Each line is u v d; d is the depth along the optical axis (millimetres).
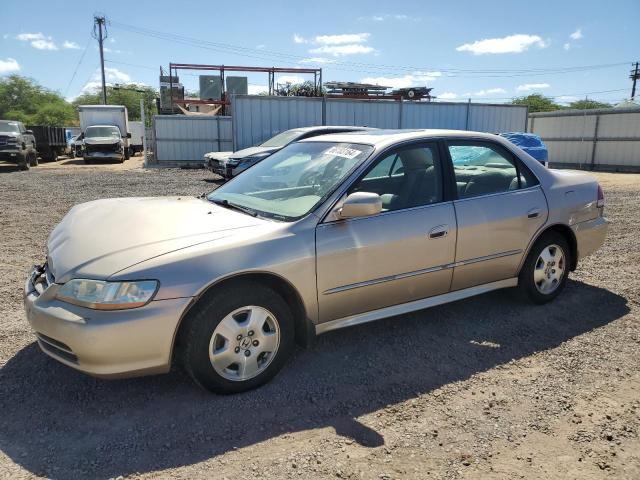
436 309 4645
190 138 24734
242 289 3111
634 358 3709
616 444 2734
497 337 4070
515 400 3164
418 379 3430
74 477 2480
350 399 3180
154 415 2996
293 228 3316
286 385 3332
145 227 3289
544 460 2609
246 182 4242
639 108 25656
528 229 4371
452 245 3939
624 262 6160
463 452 2670
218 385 3119
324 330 3533
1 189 13969
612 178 21172
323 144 4258
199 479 2467
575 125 28828
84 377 3420
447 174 4023
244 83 29516
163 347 2900
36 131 26688
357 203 3301
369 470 2529
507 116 24438
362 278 3555
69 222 3670
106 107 30266
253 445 2729
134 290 2824
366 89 28750
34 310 3002
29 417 2971
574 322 4359
